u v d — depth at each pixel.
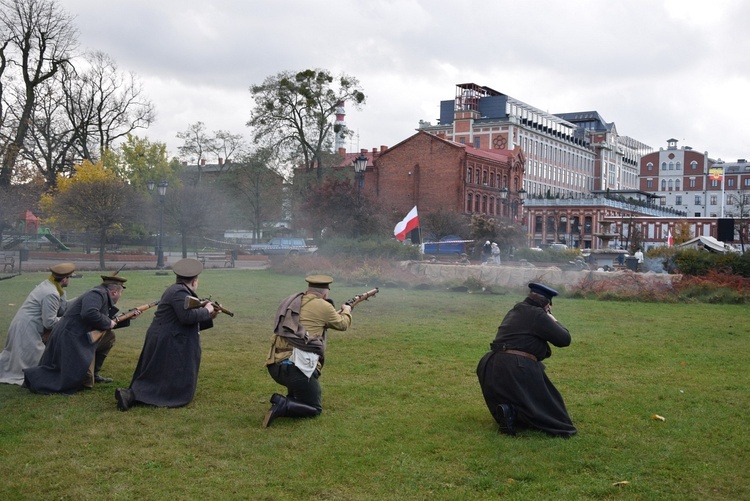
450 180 73.38
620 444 6.01
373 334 12.09
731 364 9.59
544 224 97.94
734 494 4.94
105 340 8.35
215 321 13.59
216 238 67.94
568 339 6.23
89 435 6.11
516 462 5.51
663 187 141.38
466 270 23.38
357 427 6.46
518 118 104.44
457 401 7.49
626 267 29.50
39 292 8.15
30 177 39.56
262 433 6.24
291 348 6.71
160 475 5.20
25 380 7.66
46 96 46.12
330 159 59.62
